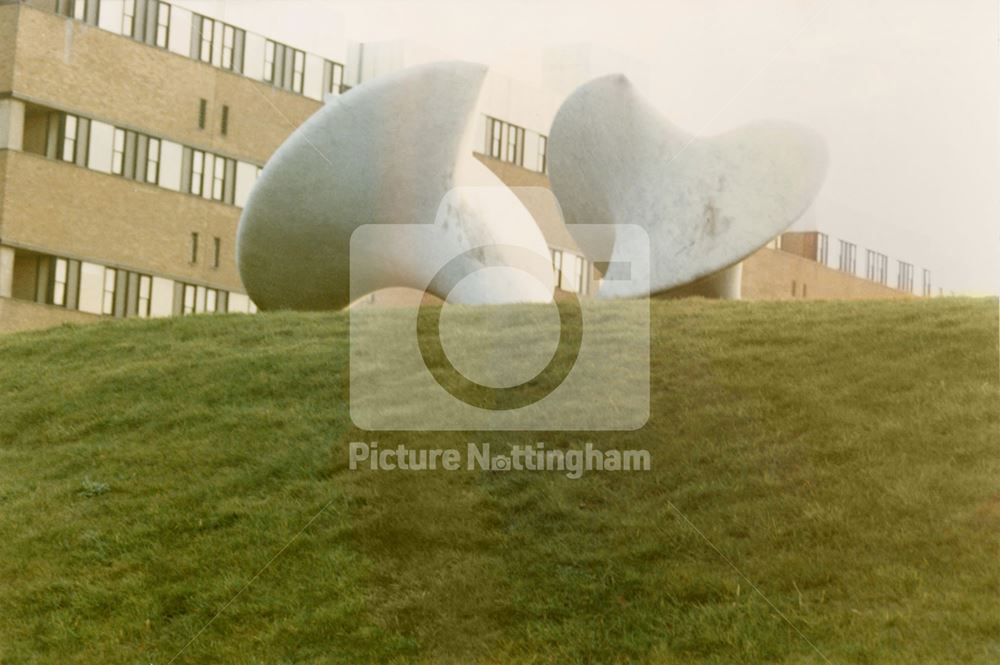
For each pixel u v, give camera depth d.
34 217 36.84
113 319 21.95
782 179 22.25
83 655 10.44
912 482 11.55
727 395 14.08
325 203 22.16
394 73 21.42
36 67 37.12
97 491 13.80
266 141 43.25
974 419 12.68
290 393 16.14
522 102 48.47
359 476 13.20
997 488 11.21
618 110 22.61
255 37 43.12
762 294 48.09
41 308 36.91
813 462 12.30
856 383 14.11
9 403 17.36
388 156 21.75
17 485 14.30
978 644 8.91
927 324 16.06
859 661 8.89
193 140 41.25
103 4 39.09
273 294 23.98
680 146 22.83
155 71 40.22
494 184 23.67
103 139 38.75
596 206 23.72
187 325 20.56
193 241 41.16
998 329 15.34
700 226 22.47
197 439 14.98
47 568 12.09
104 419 16.19
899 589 9.88
